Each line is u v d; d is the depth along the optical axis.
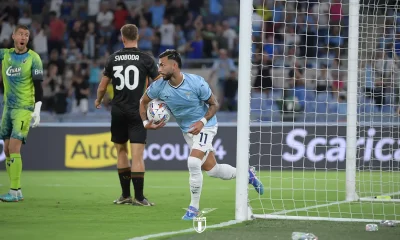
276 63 71.94
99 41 75.38
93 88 71.12
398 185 48.22
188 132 29.05
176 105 29.27
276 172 58.00
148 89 29.64
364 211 33.34
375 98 58.44
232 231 25.73
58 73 70.31
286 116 68.88
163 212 32.03
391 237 24.39
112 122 34.47
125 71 33.50
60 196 39.69
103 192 42.34
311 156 59.16
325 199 38.78
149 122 29.80
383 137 57.09
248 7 28.42
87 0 77.56
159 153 59.84
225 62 70.94
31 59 35.22
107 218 29.83
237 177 28.98
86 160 59.81
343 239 23.91
